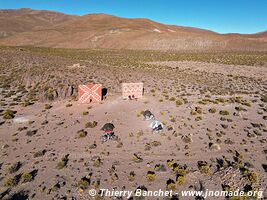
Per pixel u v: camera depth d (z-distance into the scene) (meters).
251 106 33.41
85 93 33.69
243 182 17.12
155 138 23.80
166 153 21.30
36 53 99.44
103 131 25.47
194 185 17.25
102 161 20.20
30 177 17.83
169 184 17.00
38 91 42.62
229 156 20.77
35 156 20.88
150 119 27.80
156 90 42.12
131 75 58.53
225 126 26.06
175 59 100.94
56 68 63.03
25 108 33.22
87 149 22.08
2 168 19.38
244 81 55.25
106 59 98.19
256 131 25.23
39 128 26.64
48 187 17.08
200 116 28.92
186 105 32.78
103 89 42.62
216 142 23.03
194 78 57.84
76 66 67.56
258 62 87.88
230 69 74.81
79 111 31.20
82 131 25.41
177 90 42.38
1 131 26.06
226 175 17.81
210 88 45.66
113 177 17.97
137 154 21.20
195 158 20.52
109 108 31.77
